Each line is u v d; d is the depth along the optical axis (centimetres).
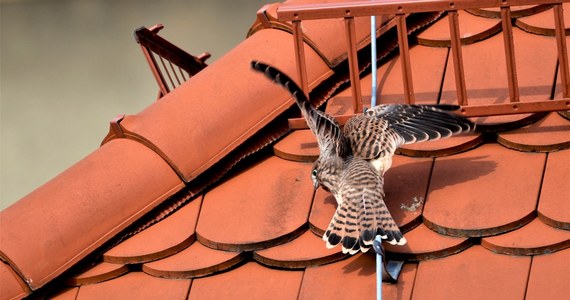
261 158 1170
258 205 1109
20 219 1112
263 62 1168
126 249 1109
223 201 1127
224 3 2217
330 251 1049
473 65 1177
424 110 1072
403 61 1098
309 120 1094
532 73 1151
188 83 1205
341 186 1033
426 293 1008
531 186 1054
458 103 1098
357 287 1026
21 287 1091
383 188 1088
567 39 1176
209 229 1099
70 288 1107
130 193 1130
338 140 1066
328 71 1197
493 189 1061
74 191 1128
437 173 1094
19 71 2236
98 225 1114
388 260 1039
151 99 2220
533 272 999
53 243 1099
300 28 1105
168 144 1148
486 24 1208
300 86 1123
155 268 1091
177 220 1126
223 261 1075
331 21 1213
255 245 1072
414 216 1056
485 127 1110
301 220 1078
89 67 2230
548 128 1098
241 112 1164
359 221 1001
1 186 2214
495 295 992
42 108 2233
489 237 1027
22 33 2245
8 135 2225
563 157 1075
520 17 1204
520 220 1026
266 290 1050
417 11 1083
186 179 1138
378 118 1075
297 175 1132
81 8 2238
